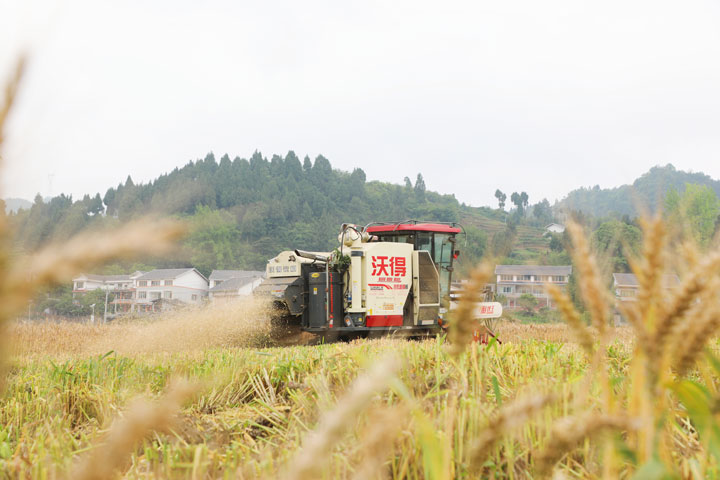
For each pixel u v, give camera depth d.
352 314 14.86
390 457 2.59
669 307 1.16
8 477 2.98
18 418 4.92
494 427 1.08
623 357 6.01
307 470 0.63
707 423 1.61
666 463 1.68
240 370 6.34
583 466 2.57
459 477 2.59
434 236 16.31
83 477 0.61
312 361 6.49
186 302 16.14
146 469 3.09
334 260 14.99
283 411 4.95
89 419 5.37
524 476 2.70
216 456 3.09
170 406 0.64
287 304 14.51
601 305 1.28
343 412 0.65
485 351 3.78
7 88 0.52
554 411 2.70
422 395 3.83
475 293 1.17
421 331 15.77
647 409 1.28
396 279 15.30
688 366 1.20
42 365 7.11
